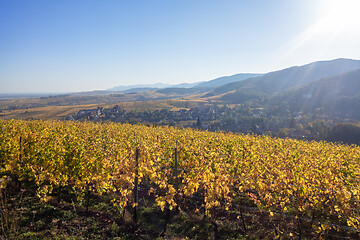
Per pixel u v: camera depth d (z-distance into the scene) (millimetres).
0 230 7129
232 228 9992
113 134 22000
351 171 11930
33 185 12031
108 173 10109
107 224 9195
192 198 12727
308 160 13688
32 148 10469
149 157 10430
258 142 21109
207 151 13594
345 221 9938
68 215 9328
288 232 9656
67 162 10156
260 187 10109
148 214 10641
